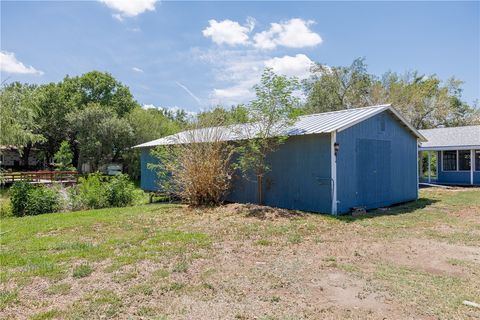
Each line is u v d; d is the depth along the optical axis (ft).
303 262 17.75
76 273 15.79
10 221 30.42
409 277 15.55
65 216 32.55
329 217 31.01
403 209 37.14
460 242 22.13
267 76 35.58
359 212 33.81
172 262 17.66
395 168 41.60
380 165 39.17
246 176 41.06
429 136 74.02
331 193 32.86
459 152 68.33
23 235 24.32
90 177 46.78
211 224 27.76
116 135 87.20
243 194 41.57
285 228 25.98
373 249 20.40
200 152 37.60
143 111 97.04
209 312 12.01
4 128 43.73
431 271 16.47
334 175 32.99
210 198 37.86
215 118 39.58
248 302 12.84
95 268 16.76
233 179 42.14
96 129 88.33
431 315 11.78
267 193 38.88
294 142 36.29
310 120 39.55
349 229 26.05
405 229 26.20
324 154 33.55
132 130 89.61
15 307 12.42
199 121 39.17
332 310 12.17
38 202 37.45
